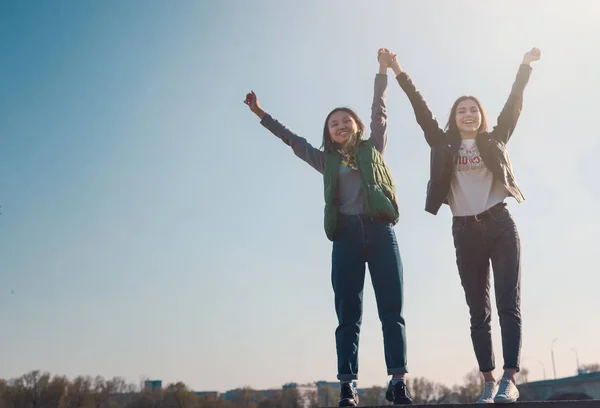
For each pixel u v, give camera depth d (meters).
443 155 4.76
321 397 108.12
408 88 5.04
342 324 4.55
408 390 4.33
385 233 4.63
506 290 4.32
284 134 5.43
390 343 4.42
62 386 83.62
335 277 4.64
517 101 4.91
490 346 4.52
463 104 4.88
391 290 4.52
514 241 4.42
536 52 4.96
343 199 4.80
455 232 4.66
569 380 72.25
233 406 103.56
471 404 3.65
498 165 4.58
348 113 5.14
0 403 79.75
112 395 92.69
